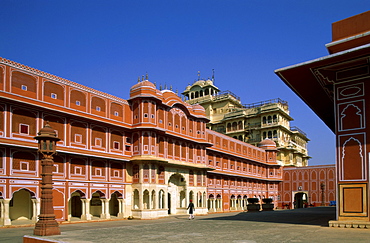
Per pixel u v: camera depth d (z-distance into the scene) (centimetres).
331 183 5475
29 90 2117
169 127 3083
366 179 1391
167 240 1091
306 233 1198
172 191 3247
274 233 1213
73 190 2334
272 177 5722
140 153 2772
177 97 3238
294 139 6694
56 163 2253
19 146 1992
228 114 6369
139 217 2675
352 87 1485
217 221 1956
